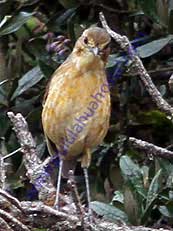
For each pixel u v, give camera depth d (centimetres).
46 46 1119
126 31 1123
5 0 1157
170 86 910
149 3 1038
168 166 967
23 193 1110
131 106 1108
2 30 1108
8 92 1110
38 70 1078
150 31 1119
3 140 1123
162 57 1111
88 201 950
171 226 963
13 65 1150
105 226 855
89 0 1109
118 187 1073
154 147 854
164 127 1089
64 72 955
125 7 1123
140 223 930
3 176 899
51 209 841
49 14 1166
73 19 1110
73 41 1077
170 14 1030
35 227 845
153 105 1107
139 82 1098
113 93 1113
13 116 933
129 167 950
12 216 822
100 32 970
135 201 934
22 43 1154
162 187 946
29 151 938
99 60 953
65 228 838
